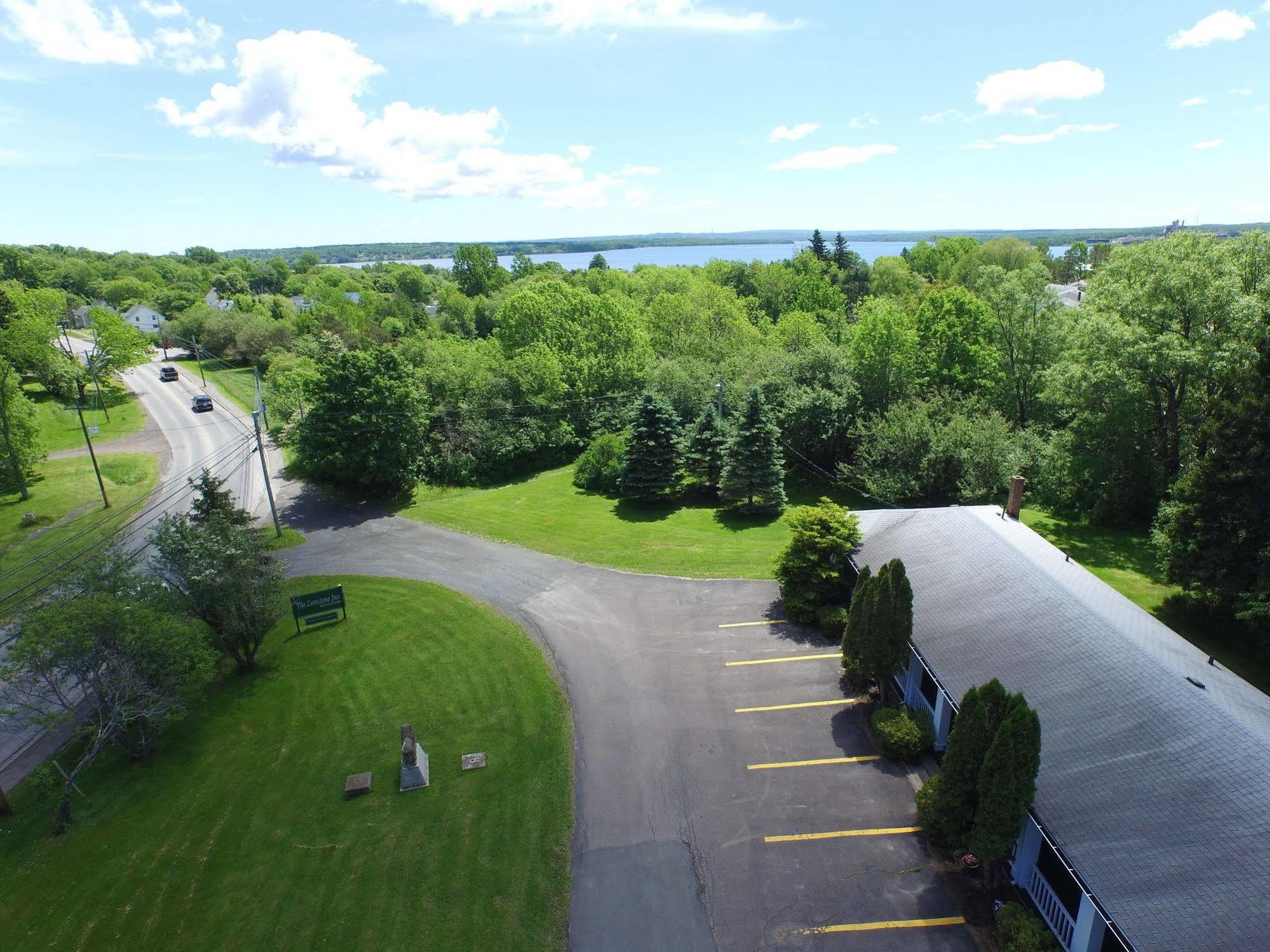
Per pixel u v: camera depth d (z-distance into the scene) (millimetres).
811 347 45719
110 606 17391
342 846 15938
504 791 17484
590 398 52656
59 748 20156
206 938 13781
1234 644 23359
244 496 41156
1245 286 30641
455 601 27625
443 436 45281
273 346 76625
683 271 111500
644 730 19625
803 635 24141
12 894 15008
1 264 121062
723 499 39312
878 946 13234
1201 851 11172
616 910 14195
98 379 65625
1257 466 21203
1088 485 33750
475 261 130000
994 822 13148
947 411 37938
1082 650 16109
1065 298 86312
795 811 16578
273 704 21500
